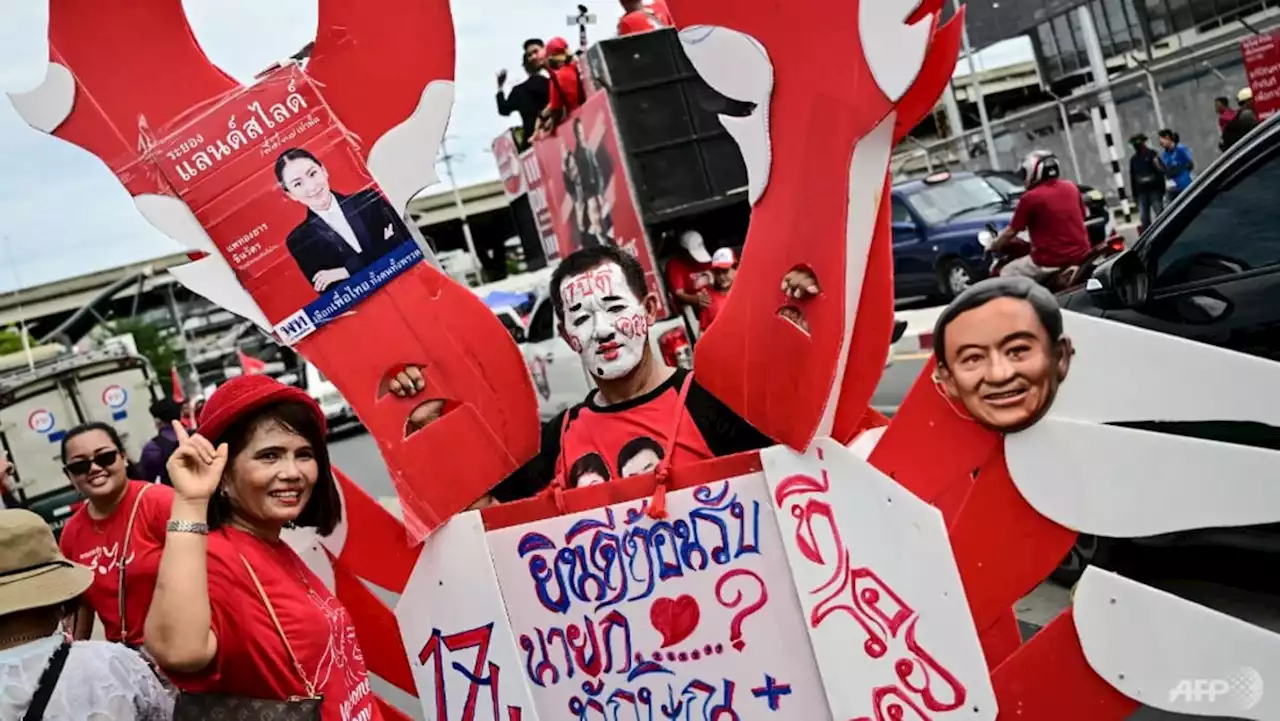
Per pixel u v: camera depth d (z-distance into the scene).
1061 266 7.63
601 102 7.05
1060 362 2.21
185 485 2.23
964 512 2.33
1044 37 16.44
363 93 2.64
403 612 2.81
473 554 2.72
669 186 7.04
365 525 2.83
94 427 3.85
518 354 2.83
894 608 2.37
